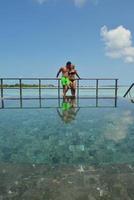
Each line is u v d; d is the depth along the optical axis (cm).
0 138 506
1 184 310
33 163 375
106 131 560
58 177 329
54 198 283
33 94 1598
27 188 301
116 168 357
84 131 556
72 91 1110
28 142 480
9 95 1495
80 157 400
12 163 375
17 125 622
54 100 1195
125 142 477
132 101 1145
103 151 427
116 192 294
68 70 1088
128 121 664
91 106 959
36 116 744
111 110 864
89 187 304
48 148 442
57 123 643
